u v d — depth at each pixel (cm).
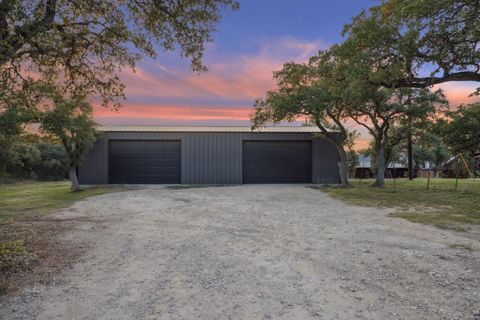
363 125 1566
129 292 317
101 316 267
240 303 289
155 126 1873
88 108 1255
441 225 628
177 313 271
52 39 507
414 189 1345
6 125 557
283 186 1516
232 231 589
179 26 622
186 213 785
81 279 354
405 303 287
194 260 418
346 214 763
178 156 1669
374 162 2259
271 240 520
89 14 588
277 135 1691
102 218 722
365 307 280
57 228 616
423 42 689
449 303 286
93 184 1608
